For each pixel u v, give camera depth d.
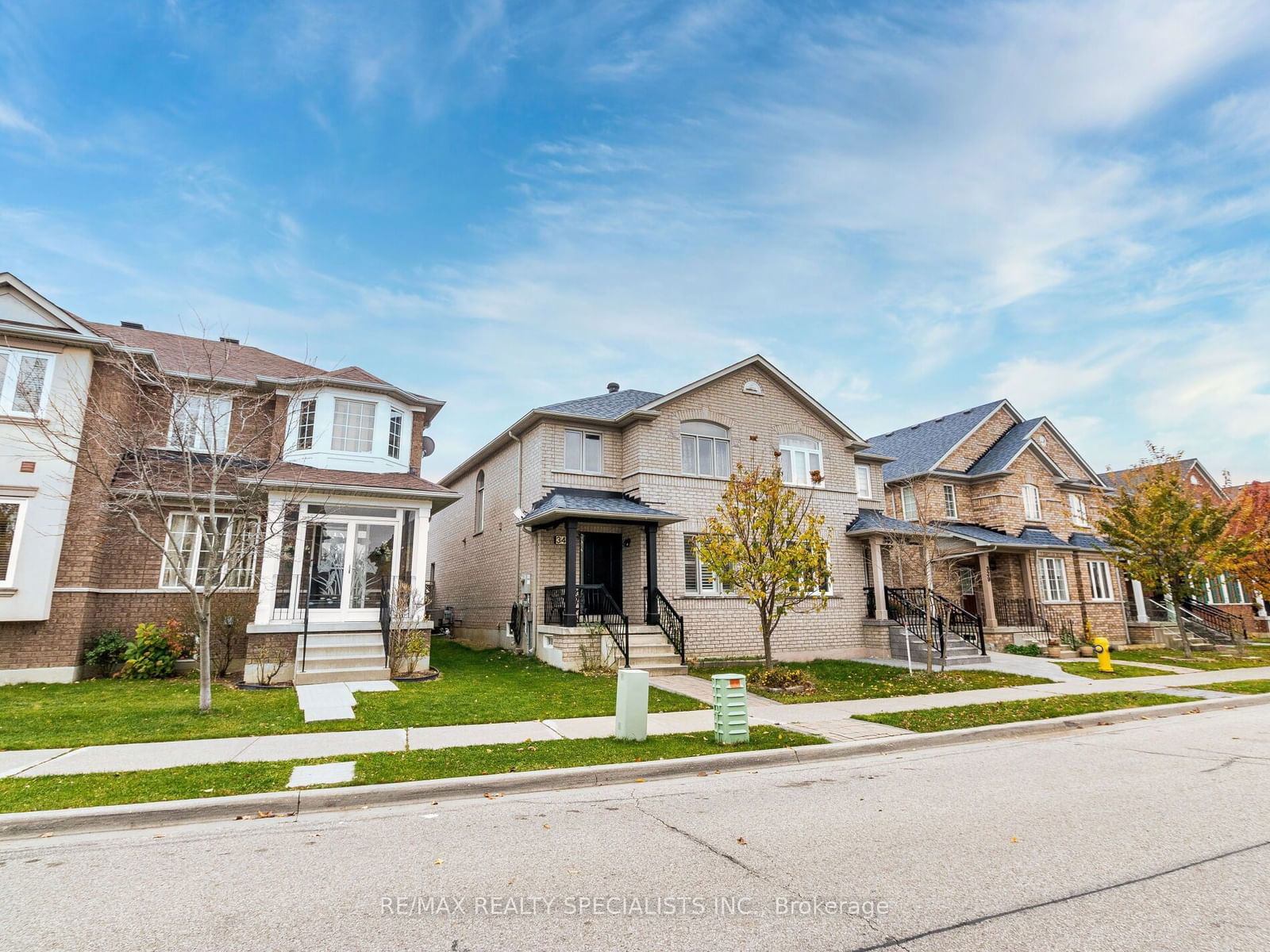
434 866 4.64
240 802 5.90
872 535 20.38
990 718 10.34
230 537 13.19
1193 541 19.83
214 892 4.20
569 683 13.12
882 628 19.59
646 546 17.41
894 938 3.55
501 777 6.75
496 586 20.03
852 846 5.00
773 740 8.67
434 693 11.72
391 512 15.61
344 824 5.63
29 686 12.24
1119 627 25.17
